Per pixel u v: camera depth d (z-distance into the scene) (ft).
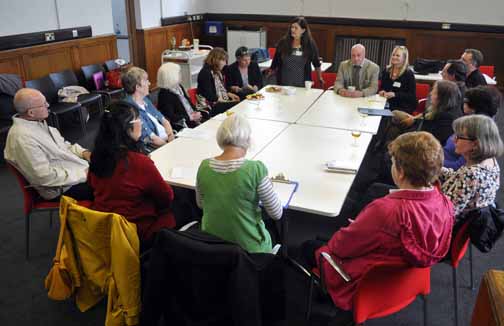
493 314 2.85
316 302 7.44
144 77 10.05
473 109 9.30
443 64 17.71
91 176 6.64
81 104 15.47
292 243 9.21
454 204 6.39
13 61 15.51
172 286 5.40
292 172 7.80
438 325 7.05
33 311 7.36
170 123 11.56
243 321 4.99
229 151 5.90
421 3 23.20
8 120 13.51
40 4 16.55
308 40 14.90
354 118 11.27
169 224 7.14
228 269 4.93
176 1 25.00
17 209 10.88
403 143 5.02
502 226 6.12
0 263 8.65
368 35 24.66
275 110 12.01
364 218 5.08
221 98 14.25
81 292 7.22
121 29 26.22
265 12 26.43
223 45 27.73
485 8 22.25
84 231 6.26
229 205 5.81
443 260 6.63
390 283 5.23
